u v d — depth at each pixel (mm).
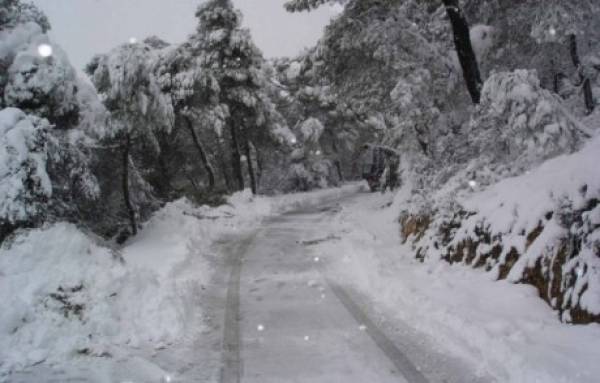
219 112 29031
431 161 14758
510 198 8492
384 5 17469
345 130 48125
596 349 5172
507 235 7992
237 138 34531
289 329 6812
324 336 6469
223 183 38000
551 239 6867
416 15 18250
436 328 6324
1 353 5684
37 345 5891
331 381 5117
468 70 13594
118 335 6418
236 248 13773
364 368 5398
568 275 6305
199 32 31500
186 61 28188
